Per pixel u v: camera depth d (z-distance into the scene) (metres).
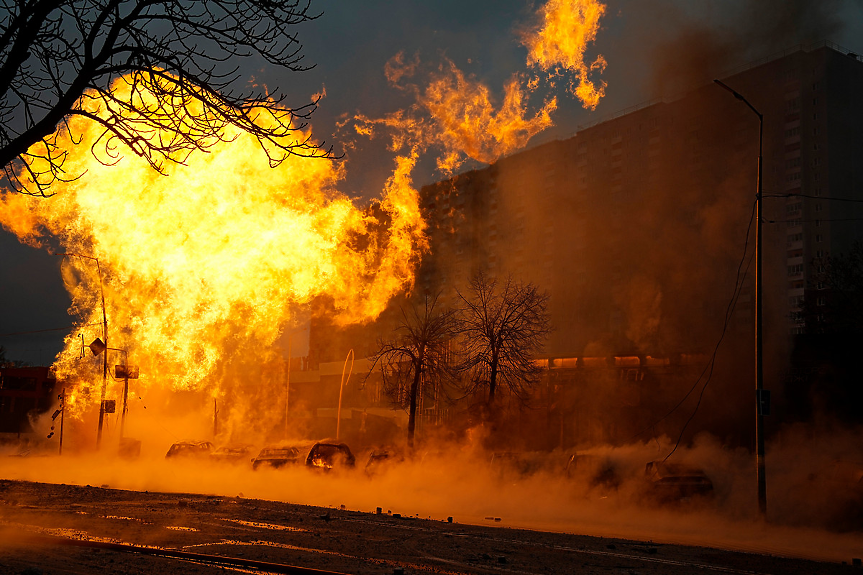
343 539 12.05
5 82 7.19
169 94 8.13
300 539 11.86
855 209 73.56
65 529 12.27
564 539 13.02
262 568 9.05
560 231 90.06
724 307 70.81
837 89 74.31
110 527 12.67
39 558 8.96
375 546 11.36
